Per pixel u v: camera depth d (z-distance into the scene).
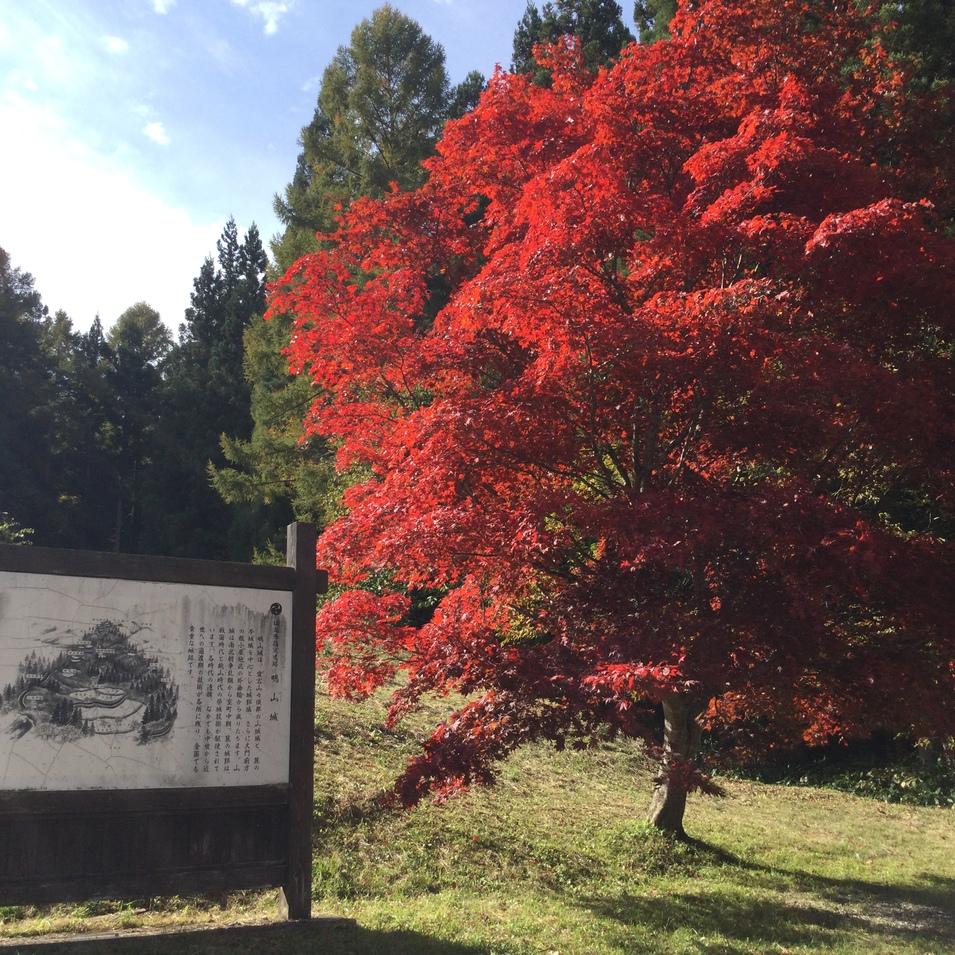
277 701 6.36
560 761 15.05
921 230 7.04
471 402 7.73
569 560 9.46
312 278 10.45
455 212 11.27
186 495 46.81
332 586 17.66
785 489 7.20
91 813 5.68
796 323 7.86
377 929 6.43
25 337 45.41
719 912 7.91
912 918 8.15
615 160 9.01
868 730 9.41
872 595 8.08
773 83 9.24
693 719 10.48
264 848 6.22
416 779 7.27
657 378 7.55
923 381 7.90
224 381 49.25
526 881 8.68
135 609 6.02
